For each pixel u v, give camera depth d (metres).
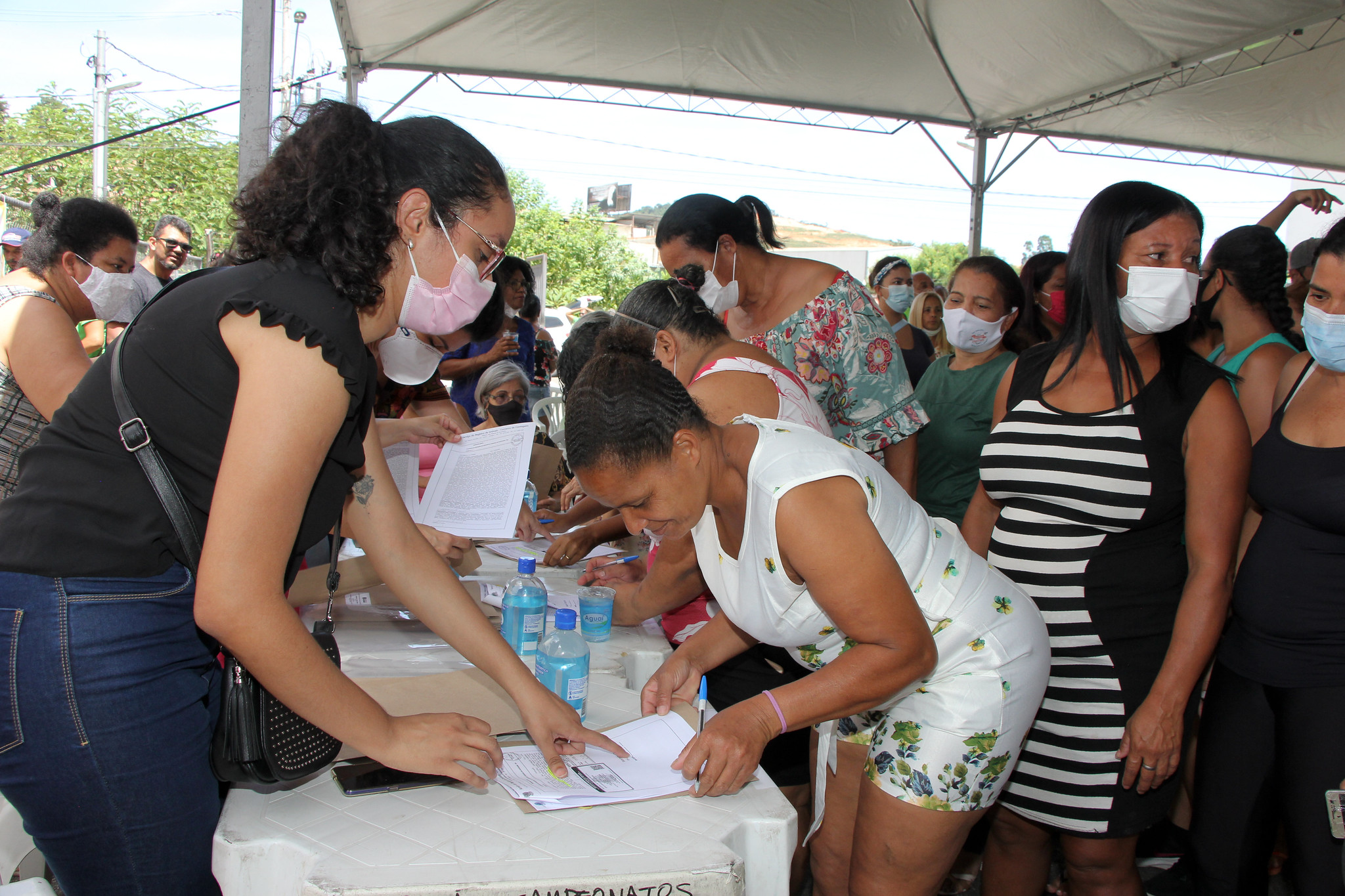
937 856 1.41
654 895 0.96
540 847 1.01
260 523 0.91
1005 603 1.43
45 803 1.02
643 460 1.15
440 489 2.02
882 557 1.17
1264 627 1.71
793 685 1.21
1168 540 1.70
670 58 7.67
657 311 1.90
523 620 1.66
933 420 2.96
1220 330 2.71
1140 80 7.67
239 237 1.06
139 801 1.04
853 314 2.51
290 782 1.10
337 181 1.01
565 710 1.26
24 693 0.99
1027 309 3.18
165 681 1.06
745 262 2.52
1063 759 1.67
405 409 2.83
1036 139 9.33
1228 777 1.77
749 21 7.00
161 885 1.08
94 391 1.03
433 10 6.60
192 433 0.99
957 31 7.18
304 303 0.97
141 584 1.04
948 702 1.37
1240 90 8.12
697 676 1.50
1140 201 1.64
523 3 6.59
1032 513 1.75
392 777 1.14
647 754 1.27
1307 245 3.21
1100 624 1.66
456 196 1.12
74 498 1.00
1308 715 1.64
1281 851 2.46
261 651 0.92
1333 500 1.62
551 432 5.36
